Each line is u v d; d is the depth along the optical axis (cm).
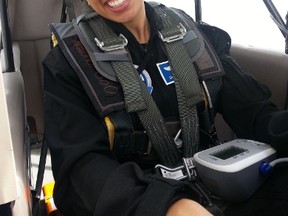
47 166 139
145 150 79
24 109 79
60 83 75
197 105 84
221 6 132
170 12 90
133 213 51
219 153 75
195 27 90
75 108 72
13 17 119
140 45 82
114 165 66
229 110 91
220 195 74
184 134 81
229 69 91
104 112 72
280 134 77
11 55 93
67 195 71
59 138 70
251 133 86
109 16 80
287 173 76
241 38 124
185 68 82
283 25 96
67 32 80
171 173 77
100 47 76
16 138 63
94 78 74
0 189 46
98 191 59
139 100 74
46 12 122
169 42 83
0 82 42
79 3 111
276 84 101
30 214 60
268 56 102
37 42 125
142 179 56
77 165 67
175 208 50
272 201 74
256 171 72
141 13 83
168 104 81
